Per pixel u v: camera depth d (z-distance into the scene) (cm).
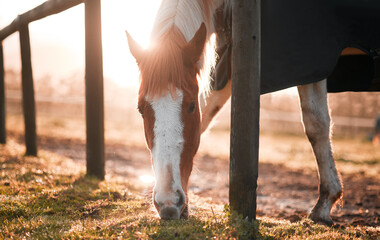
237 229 242
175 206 228
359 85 330
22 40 654
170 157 232
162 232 235
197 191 573
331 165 331
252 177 258
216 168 812
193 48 254
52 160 641
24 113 663
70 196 365
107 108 1744
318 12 288
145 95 240
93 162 493
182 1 289
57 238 245
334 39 288
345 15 290
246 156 256
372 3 293
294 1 287
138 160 849
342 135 1666
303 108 331
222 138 1394
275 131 1686
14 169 511
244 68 253
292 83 287
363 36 293
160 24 275
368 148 1263
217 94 340
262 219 312
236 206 260
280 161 953
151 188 306
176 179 232
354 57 327
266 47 284
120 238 232
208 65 285
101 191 390
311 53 285
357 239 261
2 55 804
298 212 447
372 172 820
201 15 298
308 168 867
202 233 237
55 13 480
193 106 245
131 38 265
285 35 283
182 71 244
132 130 1423
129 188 485
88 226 263
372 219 414
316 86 325
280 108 1898
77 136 1156
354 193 597
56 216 305
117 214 305
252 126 255
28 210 316
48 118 1572
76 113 1781
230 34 306
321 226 293
